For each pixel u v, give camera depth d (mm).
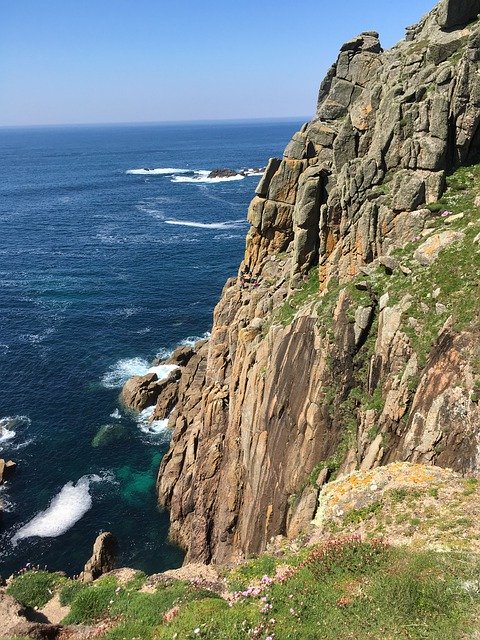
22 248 129500
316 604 16109
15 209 178000
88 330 83062
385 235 34375
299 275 43125
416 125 34625
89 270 112188
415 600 15039
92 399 64500
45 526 46719
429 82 35281
